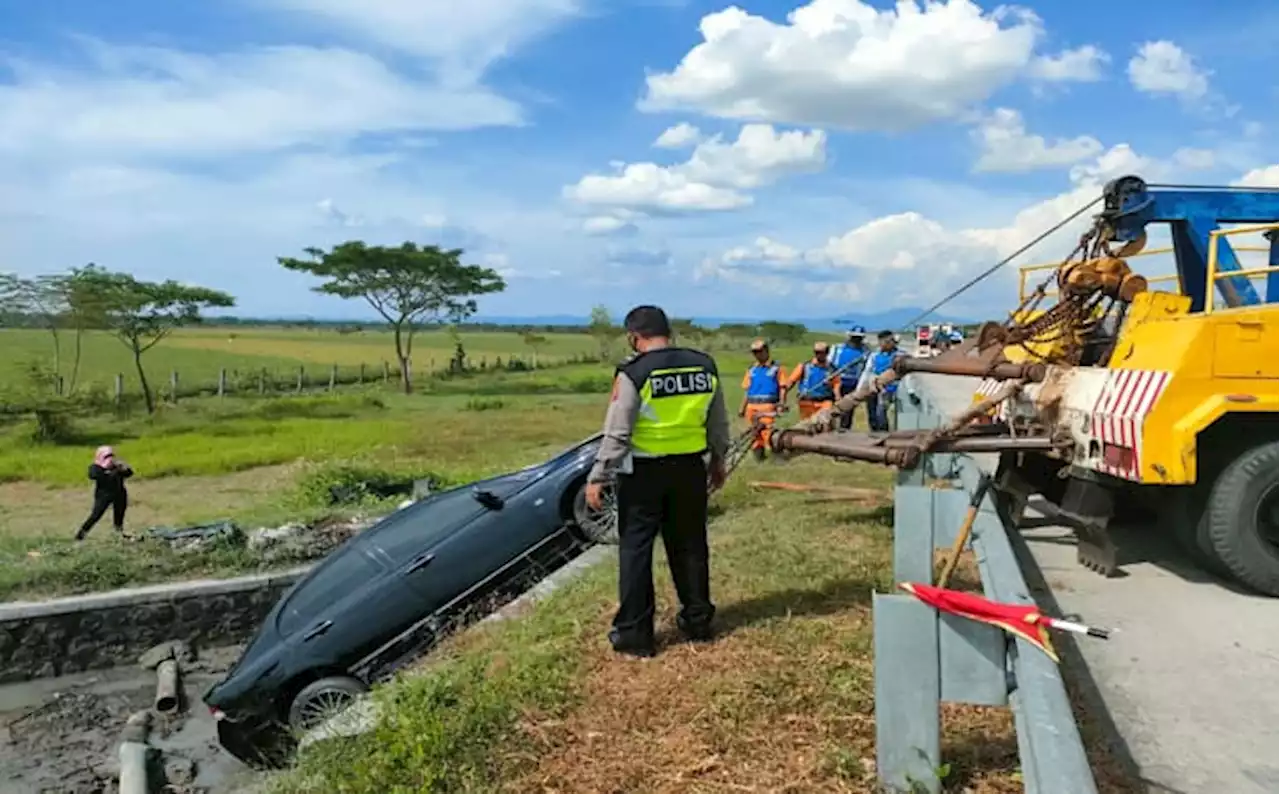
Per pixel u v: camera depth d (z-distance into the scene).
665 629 5.51
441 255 50.16
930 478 8.66
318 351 82.94
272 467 20.69
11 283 37.03
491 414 32.34
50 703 9.32
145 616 10.36
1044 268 8.88
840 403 8.46
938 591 3.49
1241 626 5.83
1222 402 6.09
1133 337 6.90
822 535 7.92
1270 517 6.35
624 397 5.01
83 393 34.00
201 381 47.94
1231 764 4.09
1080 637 5.67
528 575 8.38
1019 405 7.79
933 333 21.42
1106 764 4.09
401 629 7.92
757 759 3.93
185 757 8.20
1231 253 7.89
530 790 3.83
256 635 8.06
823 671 4.72
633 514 5.10
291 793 4.45
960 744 3.97
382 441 24.05
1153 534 8.23
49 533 13.66
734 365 53.56
